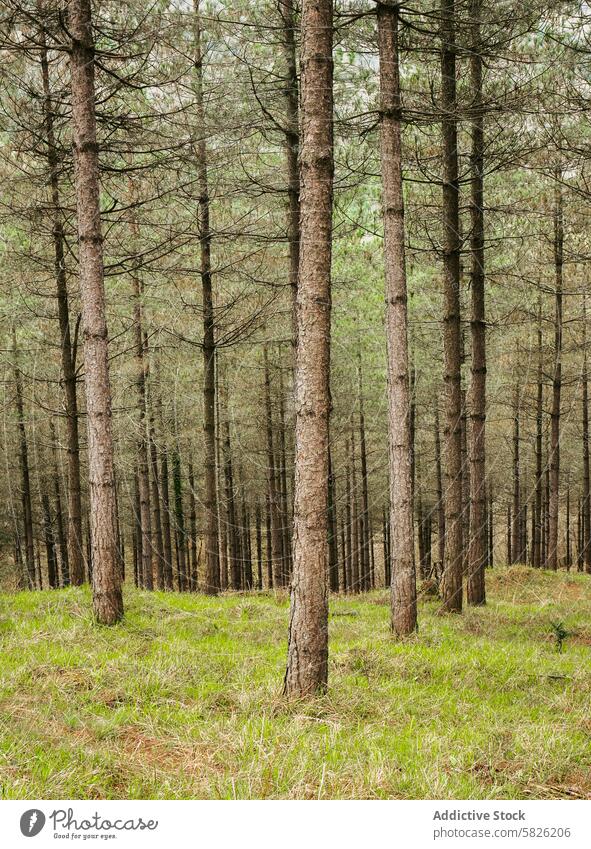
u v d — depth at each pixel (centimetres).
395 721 608
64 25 878
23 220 1112
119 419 1744
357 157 1108
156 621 957
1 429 2202
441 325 1945
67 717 546
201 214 1312
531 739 550
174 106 1027
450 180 1184
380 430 2578
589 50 897
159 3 897
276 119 1108
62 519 2716
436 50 1000
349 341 2109
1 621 886
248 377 2255
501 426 2664
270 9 1041
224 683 691
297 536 632
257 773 458
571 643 1043
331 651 843
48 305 1482
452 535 1217
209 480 1414
